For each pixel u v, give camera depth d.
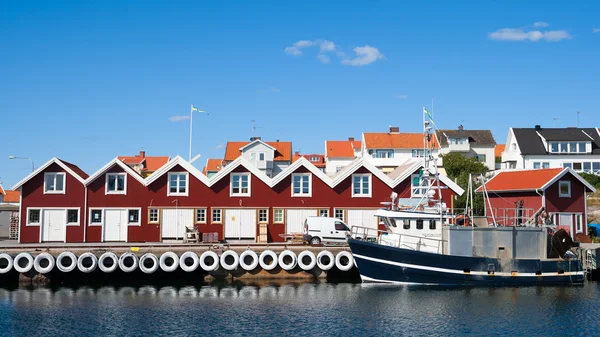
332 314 26.48
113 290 31.92
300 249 35.38
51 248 34.12
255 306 27.98
